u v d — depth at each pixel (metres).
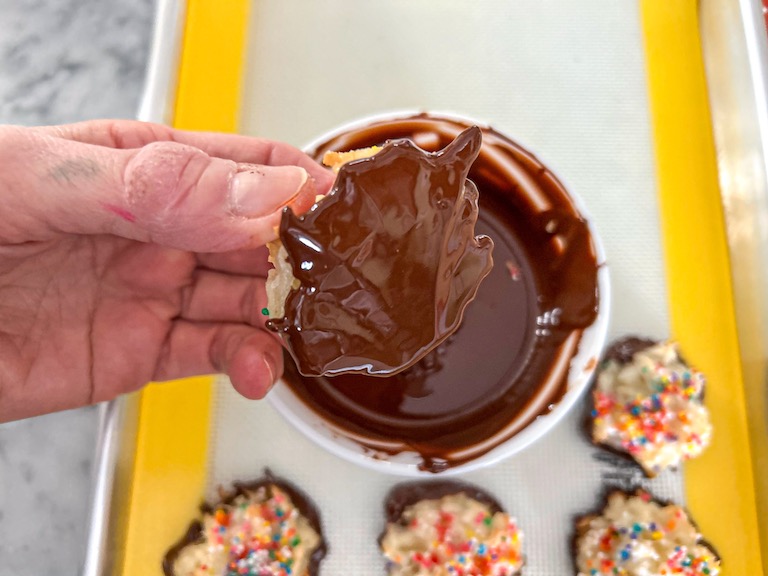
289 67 0.30
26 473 0.27
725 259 0.27
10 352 0.22
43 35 0.32
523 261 0.26
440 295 0.19
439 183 0.18
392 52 0.30
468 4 0.30
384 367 0.19
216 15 0.30
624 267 0.27
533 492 0.25
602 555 0.24
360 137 0.24
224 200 0.19
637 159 0.28
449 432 0.23
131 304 0.24
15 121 0.31
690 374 0.25
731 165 0.27
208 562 0.24
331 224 0.18
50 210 0.19
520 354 0.25
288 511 0.24
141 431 0.25
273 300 0.20
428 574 0.24
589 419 0.25
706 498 0.25
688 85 0.29
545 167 0.24
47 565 0.26
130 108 0.31
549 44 0.30
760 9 0.27
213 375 0.26
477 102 0.29
